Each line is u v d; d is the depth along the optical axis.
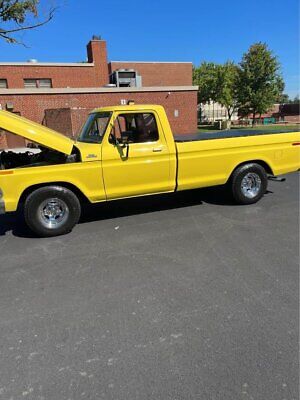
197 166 5.65
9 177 4.60
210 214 5.75
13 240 4.90
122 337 2.67
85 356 2.48
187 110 23.34
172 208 6.21
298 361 2.35
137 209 6.23
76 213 5.01
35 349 2.57
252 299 3.14
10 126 4.53
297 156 6.46
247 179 6.17
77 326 2.83
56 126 20.12
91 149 4.94
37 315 3.01
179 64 38.94
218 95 48.38
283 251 4.17
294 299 3.12
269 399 2.06
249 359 2.38
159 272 3.75
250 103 37.81
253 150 6.05
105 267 3.92
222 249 4.29
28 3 11.20
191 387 2.17
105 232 5.08
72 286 3.51
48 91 19.92
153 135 5.30
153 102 22.39
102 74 29.11
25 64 25.95
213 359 2.40
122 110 5.06
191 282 3.50
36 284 3.58
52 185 4.90
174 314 2.95
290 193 7.04
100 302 3.19
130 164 5.17
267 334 2.64
